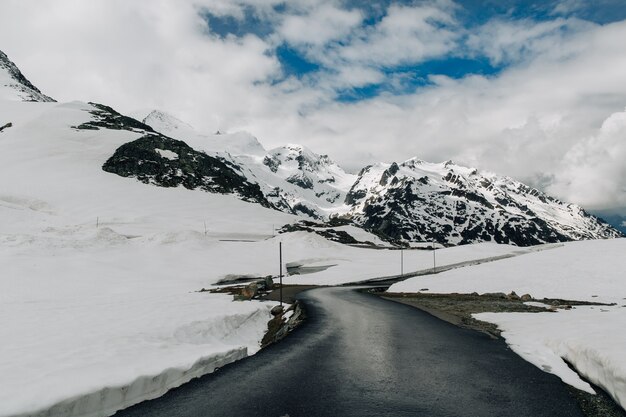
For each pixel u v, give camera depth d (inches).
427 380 443.2
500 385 424.8
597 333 549.0
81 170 6328.7
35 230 3659.0
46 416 301.3
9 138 6919.3
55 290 1497.3
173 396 390.0
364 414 343.6
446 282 1926.7
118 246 2544.3
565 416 342.3
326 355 563.5
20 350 475.5
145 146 7642.7
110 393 350.3
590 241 2583.7
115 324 680.4
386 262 3720.5
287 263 3334.2
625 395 355.6
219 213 6230.3
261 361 529.7
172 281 2017.7
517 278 1808.6
